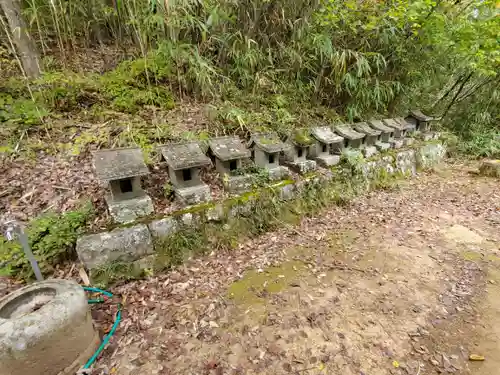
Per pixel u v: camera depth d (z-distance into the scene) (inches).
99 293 82.5
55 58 150.7
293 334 74.8
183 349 69.6
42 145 110.4
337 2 159.2
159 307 81.6
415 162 203.8
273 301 86.5
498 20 173.6
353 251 114.0
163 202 106.3
